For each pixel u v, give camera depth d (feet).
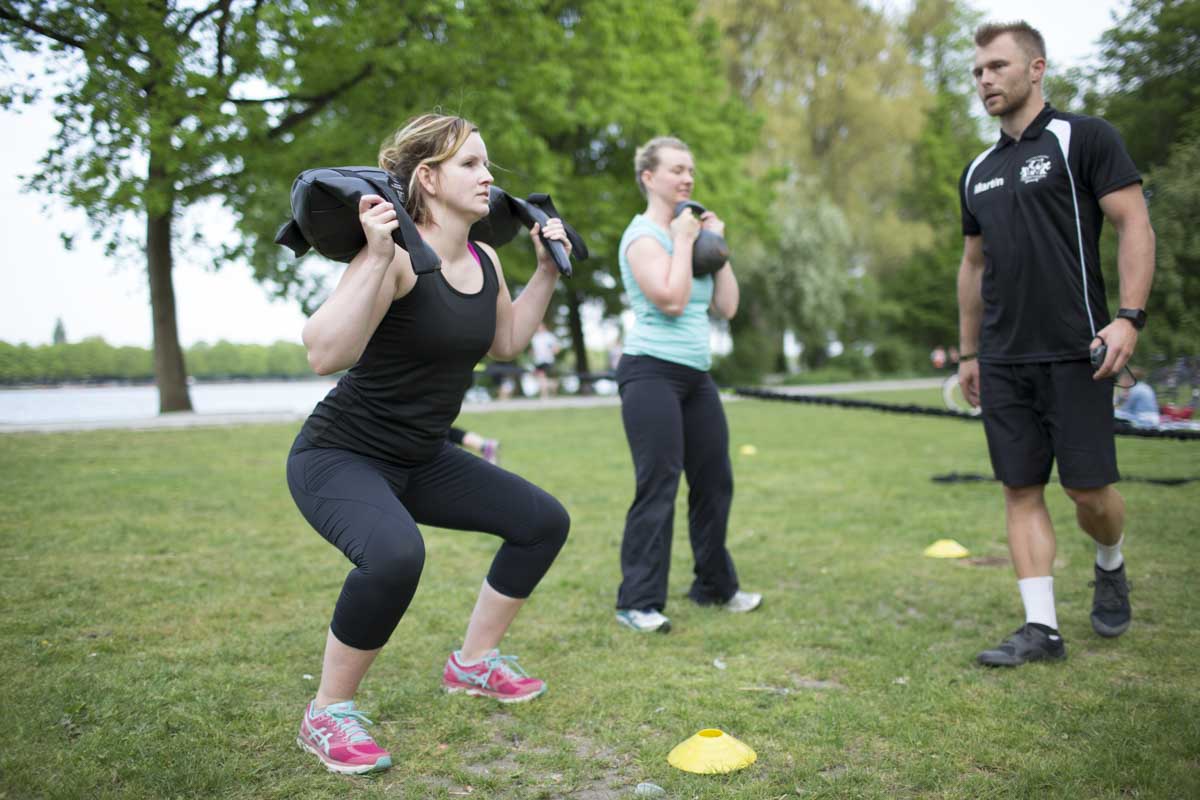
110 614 12.19
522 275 67.67
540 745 8.44
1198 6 26.48
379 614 7.77
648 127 56.75
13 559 15.25
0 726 8.46
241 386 117.60
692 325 12.50
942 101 110.52
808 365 104.37
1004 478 10.95
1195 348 20.99
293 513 19.93
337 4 39.63
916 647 11.04
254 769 7.79
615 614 12.69
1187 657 10.46
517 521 9.05
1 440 36.50
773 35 94.73
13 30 35.06
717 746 7.93
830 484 24.49
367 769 7.77
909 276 109.40
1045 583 10.66
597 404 62.28
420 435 8.48
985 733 8.45
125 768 7.68
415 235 7.20
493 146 46.24
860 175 102.06
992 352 11.06
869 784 7.49
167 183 40.68
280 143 43.19
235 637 11.33
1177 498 20.22
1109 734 8.30
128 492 22.48
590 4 52.39
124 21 36.27
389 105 43.93
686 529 19.16
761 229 70.23
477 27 44.09
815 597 13.50
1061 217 10.37
